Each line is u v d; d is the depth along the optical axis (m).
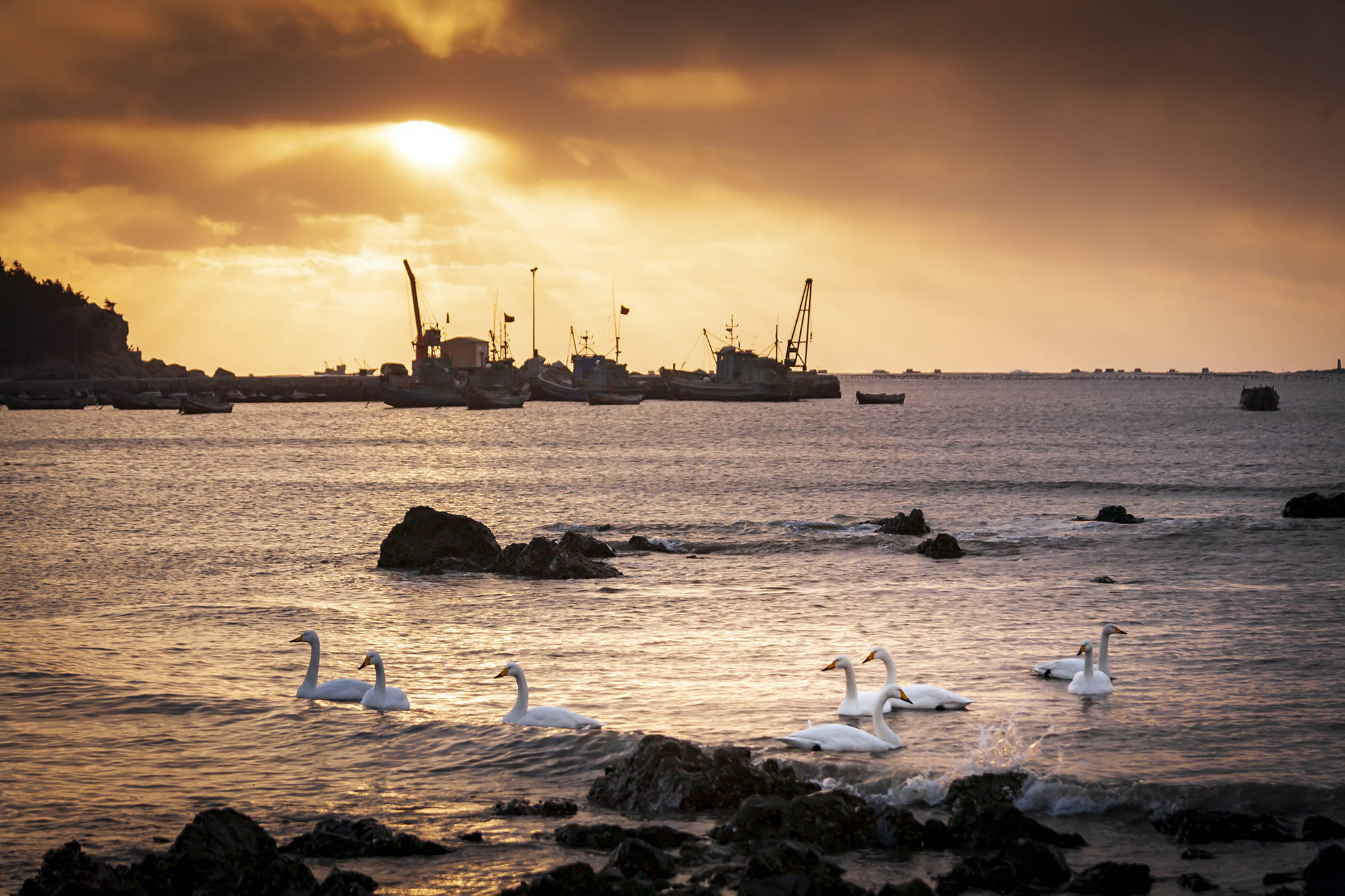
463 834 16.73
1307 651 28.66
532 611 35.50
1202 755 20.23
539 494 76.62
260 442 151.00
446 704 24.22
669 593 38.75
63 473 99.12
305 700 24.50
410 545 45.31
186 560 47.41
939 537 47.06
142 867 14.16
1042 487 77.81
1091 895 14.49
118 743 21.42
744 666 27.67
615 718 22.89
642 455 117.69
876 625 32.78
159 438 162.25
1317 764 19.75
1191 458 106.81
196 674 26.91
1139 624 32.56
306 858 15.77
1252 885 14.80
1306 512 57.75
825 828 16.42
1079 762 19.81
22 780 19.34
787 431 169.88
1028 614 34.25
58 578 42.56
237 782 19.31
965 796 16.94
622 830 16.34
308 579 42.44
